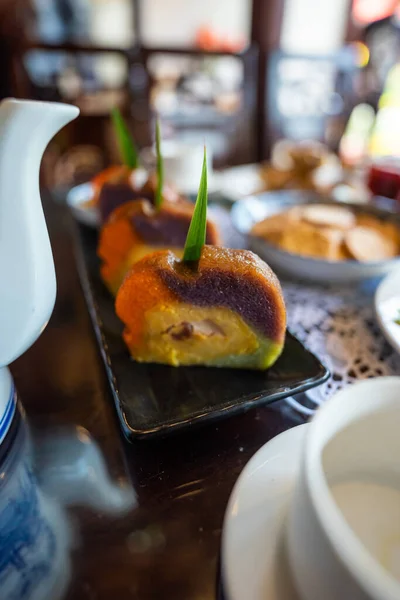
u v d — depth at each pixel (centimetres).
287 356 15
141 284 14
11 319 10
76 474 11
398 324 16
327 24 73
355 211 26
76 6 72
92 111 51
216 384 14
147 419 12
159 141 17
